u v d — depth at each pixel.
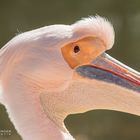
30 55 8.59
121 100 8.92
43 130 8.65
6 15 31.22
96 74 8.91
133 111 8.92
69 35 8.66
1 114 25.33
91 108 9.02
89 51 8.83
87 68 8.88
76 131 26.39
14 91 8.65
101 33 8.80
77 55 8.78
